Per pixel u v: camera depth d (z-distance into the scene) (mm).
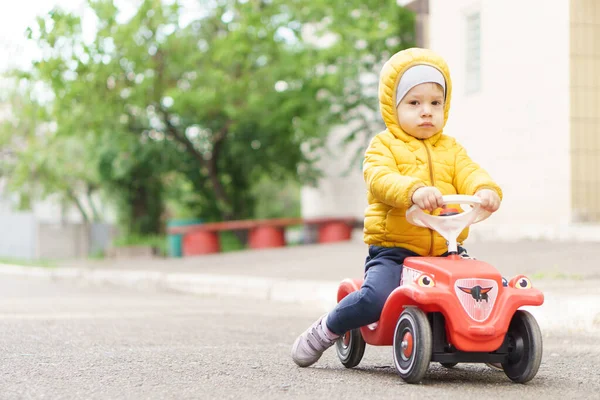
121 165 21016
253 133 20797
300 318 7336
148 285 12609
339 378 3975
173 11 18734
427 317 3842
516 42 12711
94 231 25688
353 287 4281
